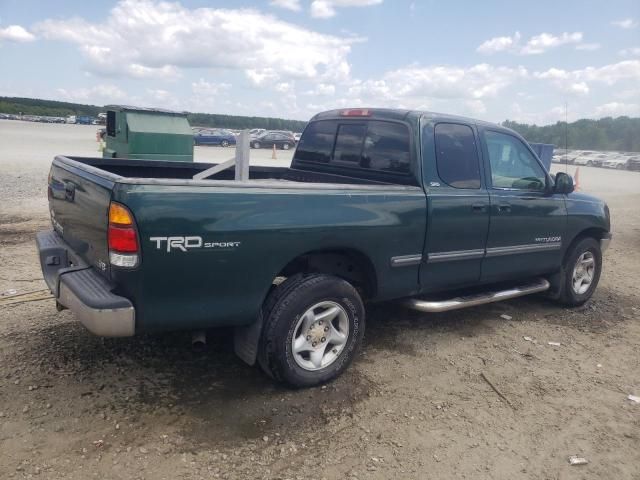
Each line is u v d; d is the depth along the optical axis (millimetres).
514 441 3367
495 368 4395
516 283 5680
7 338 4242
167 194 3027
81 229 3486
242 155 4168
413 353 4582
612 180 28797
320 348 3832
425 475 2980
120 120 10234
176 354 4195
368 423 3445
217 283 3275
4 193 11211
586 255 6148
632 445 3410
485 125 4906
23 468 2781
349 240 3816
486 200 4746
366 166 4777
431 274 4492
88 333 4426
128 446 3023
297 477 2885
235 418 3383
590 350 4926
